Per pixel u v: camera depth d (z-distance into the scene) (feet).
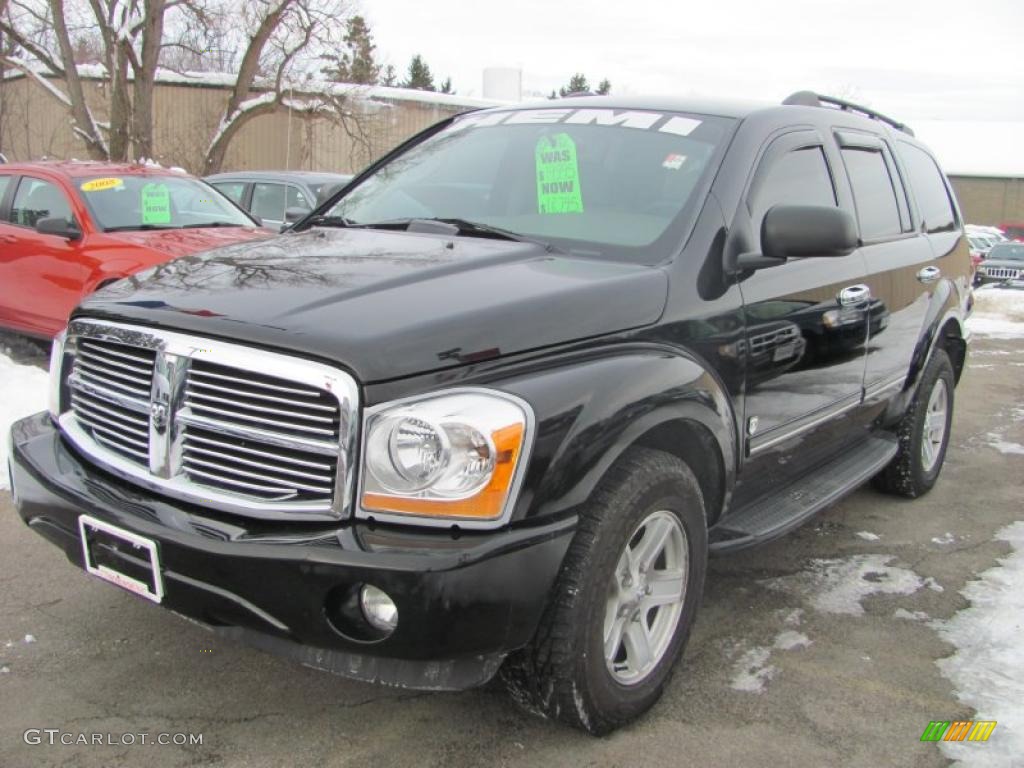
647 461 8.84
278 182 37.58
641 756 8.84
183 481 8.27
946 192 18.61
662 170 11.23
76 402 9.57
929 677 10.57
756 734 9.29
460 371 7.86
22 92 85.10
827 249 10.11
